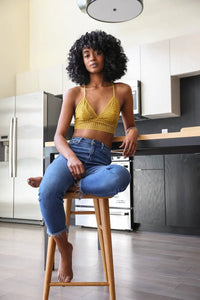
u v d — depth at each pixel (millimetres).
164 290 1610
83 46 1379
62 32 5031
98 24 4652
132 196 3605
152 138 1546
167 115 3814
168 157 3416
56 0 5129
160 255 2369
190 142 1443
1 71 4844
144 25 4254
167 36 4070
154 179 3484
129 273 1905
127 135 1446
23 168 4160
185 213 3297
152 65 3760
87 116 1323
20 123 4242
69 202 1739
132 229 3561
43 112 4062
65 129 1355
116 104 1345
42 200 1144
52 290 1637
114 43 1426
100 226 1702
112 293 1279
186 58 3547
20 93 4891
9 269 2010
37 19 5316
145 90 3793
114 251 2504
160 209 3430
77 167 1179
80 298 1519
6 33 4973
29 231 3531
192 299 1487
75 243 2846
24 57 5270
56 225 1171
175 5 4035
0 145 4480
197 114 3793
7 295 1552
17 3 5195
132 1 2844
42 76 4648
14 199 4227
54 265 2066
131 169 3635
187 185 3305
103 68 1395
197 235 3289
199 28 3855
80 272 1919
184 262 2162
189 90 3855
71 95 1376
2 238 3094
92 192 1182
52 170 1201
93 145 1296
